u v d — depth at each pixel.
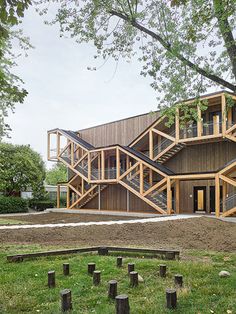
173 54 8.13
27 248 9.56
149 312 4.50
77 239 11.41
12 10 4.07
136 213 23.81
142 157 24.38
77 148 31.38
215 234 12.50
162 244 10.62
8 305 4.87
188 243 10.88
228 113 20.25
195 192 23.56
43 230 12.72
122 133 29.23
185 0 6.11
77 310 4.61
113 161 30.17
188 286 5.61
